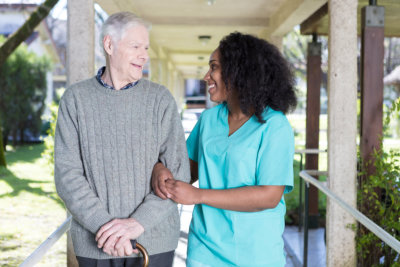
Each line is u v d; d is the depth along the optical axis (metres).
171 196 1.40
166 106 1.51
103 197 1.44
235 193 1.37
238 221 1.43
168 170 1.45
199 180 1.54
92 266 1.49
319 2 3.45
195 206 1.57
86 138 1.45
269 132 1.39
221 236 1.46
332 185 2.61
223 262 1.46
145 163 1.48
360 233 2.75
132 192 1.45
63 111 1.47
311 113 4.53
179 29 5.84
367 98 2.83
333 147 2.59
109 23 1.43
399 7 3.58
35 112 12.29
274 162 1.38
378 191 2.92
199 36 6.57
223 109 1.54
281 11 4.41
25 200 5.77
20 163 8.71
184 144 1.53
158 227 1.48
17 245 4.05
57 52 18.89
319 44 4.52
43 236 4.34
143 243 1.45
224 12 5.05
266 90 1.40
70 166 1.43
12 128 11.76
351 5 2.54
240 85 1.40
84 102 1.46
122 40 1.42
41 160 8.44
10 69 11.65
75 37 2.42
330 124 2.59
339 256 2.65
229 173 1.43
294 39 14.70
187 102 27.59
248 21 5.25
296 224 4.65
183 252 3.63
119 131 1.46
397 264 2.45
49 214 5.14
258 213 1.43
